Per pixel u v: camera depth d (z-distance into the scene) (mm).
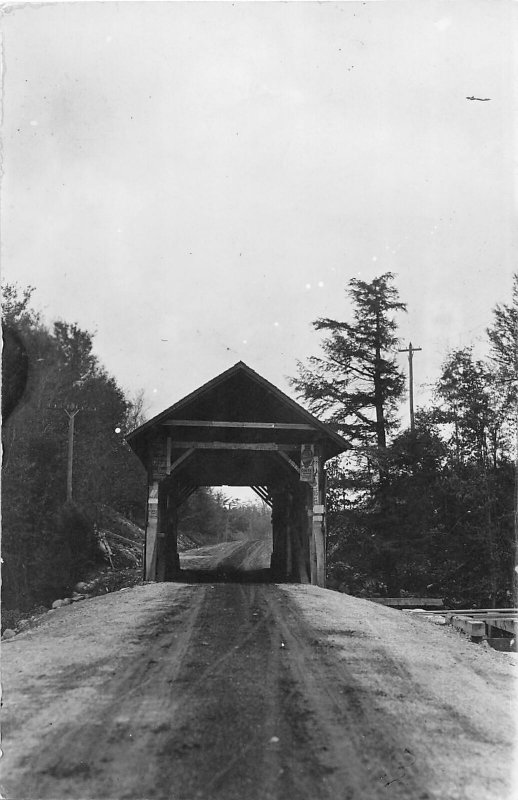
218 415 18812
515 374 26266
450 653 7375
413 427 28375
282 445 18719
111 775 3758
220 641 7441
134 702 5035
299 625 8734
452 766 3990
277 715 4797
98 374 37062
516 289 25547
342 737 4398
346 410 30094
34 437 30219
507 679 6246
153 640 7473
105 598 13000
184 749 4141
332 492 28156
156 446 18453
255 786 3654
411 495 27297
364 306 29688
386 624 9320
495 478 26281
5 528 27281
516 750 4266
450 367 27375
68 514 29156
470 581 26609
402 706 5098
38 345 26281
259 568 29359
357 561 27734
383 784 3721
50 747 4129
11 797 3465
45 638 7629
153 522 17984
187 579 21172
